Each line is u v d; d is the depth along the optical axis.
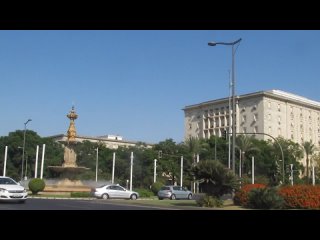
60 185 47.84
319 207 24.77
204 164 27.20
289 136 125.31
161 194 45.94
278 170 87.69
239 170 81.56
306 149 105.56
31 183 43.41
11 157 89.44
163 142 91.69
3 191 23.58
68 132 50.62
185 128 145.75
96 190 39.69
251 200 25.78
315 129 134.25
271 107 122.12
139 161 86.75
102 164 90.69
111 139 147.62
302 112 130.50
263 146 91.69
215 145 84.31
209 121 136.25
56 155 93.44
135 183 85.69
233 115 33.53
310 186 25.72
